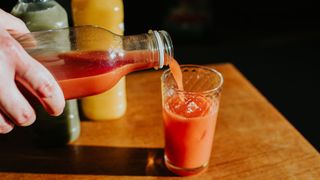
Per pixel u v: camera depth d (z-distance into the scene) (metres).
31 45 0.31
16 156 0.39
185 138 0.34
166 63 0.33
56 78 0.31
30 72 0.26
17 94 0.27
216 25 1.38
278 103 0.94
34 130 0.39
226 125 0.43
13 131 0.42
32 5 0.35
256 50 1.22
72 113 0.39
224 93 0.48
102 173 0.36
